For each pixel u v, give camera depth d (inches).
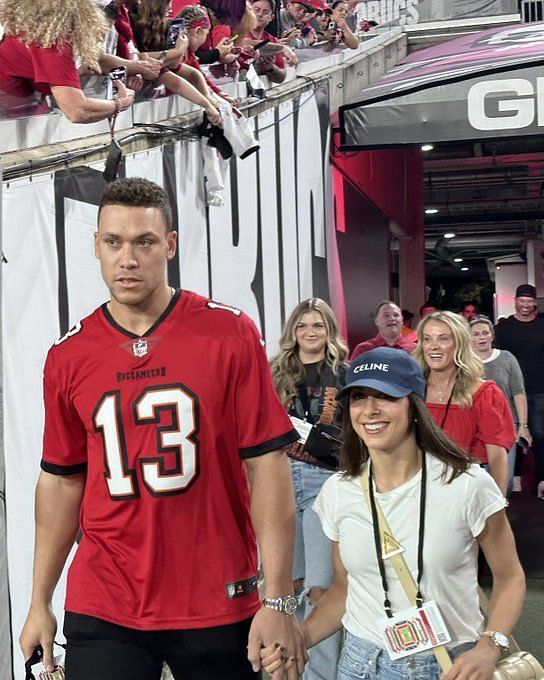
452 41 515.8
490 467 169.8
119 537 87.7
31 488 135.7
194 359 86.4
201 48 246.5
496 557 91.4
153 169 182.9
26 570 133.3
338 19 388.5
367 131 354.3
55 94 138.4
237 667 89.5
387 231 556.1
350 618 92.7
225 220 230.4
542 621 191.5
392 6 543.8
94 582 89.2
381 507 88.7
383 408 87.2
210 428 86.6
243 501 91.3
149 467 86.0
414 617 86.6
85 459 92.7
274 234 278.5
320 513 94.3
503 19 533.3
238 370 87.1
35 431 137.0
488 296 1286.9
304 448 150.8
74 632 89.6
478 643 87.7
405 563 87.7
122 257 83.7
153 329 87.2
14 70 136.8
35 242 138.1
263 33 303.1
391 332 279.4
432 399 173.9
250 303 251.3
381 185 518.0
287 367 159.5
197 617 87.3
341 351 159.8
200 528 87.4
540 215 942.4
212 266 219.8
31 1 134.0
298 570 152.6
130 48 178.9
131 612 87.7
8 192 131.3
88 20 139.1
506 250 1221.7
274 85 299.4
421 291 680.4
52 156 143.2
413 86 353.1
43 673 92.7
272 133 279.4
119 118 170.7
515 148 691.4
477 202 894.4
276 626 86.0
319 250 343.3
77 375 88.0
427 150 692.7
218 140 211.2
